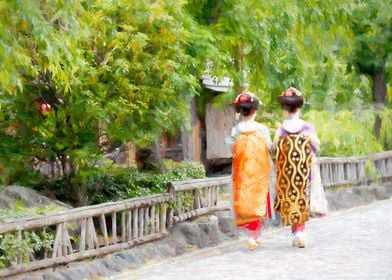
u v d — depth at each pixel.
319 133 20.62
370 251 11.31
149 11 12.52
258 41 17.39
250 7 16.95
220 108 25.78
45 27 9.36
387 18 22.45
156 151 17.83
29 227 10.02
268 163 12.03
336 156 20.41
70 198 13.80
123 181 14.91
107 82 12.65
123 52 12.48
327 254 11.27
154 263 11.92
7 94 12.76
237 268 10.64
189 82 13.19
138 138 13.27
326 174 18.03
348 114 21.70
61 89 12.28
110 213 11.96
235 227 14.40
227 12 16.86
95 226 12.80
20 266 9.82
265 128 12.04
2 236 9.80
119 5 12.32
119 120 12.76
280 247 12.20
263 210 11.92
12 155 13.35
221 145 28.78
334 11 19.92
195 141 25.86
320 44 20.70
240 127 12.03
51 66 9.84
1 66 9.30
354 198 18.14
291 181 11.82
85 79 12.20
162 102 13.23
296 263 10.73
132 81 12.85
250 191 11.90
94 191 14.38
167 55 12.97
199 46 15.30
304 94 22.53
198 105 26.08
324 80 23.53
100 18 11.96
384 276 9.54
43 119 13.30
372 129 23.09
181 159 27.06
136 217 12.32
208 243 13.39
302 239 11.95
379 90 24.06
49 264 10.27
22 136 13.45
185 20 15.05
